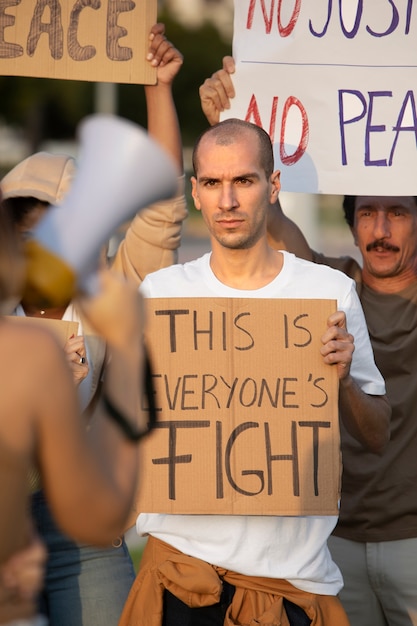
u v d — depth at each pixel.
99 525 3.63
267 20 8.21
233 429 6.23
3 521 3.50
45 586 6.77
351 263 8.54
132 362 3.67
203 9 42.62
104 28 7.88
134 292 3.66
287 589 6.27
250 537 6.24
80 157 3.60
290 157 8.21
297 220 29.53
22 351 3.52
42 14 7.87
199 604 6.21
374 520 7.82
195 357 6.29
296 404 6.27
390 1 8.09
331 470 6.24
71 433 3.53
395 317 8.05
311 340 6.30
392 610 7.89
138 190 3.53
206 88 8.26
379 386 6.73
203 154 6.43
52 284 3.48
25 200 6.72
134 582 6.49
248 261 6.48
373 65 8.13
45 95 42.06
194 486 6.18
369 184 8.15
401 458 7.80
